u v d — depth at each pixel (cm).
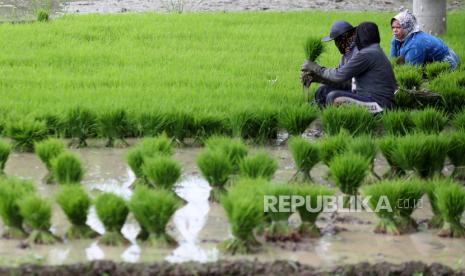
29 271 1780
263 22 5100
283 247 1973
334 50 4316
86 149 2800
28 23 4978
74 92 3334
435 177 2347
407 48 3838
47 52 4122
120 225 1989
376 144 2556
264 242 2000
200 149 2827
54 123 2894
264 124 2870
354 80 3089
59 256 1906
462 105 3234
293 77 3678
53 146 2458
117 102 3077
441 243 2030
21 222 2016
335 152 2459
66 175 2319
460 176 2514
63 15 5291
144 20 5062
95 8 5903
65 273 1777
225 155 2358
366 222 2152
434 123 2850
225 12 5556
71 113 2819
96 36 4569
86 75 3697
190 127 2859
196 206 2245
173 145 2836
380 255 1945
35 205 1966
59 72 3756
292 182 2427
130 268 1792
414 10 4853
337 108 2897
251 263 1819
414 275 1783
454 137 2497
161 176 2252
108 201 1966
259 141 2888
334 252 1955
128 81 3569
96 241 1997
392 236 2064
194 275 1777
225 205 1978
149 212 1958
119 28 4778
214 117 2862
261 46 4394
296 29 4859
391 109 3027
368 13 5534
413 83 3506
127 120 2903
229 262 1823
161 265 1806
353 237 2053
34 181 2444
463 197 2055
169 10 5756
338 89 3141
